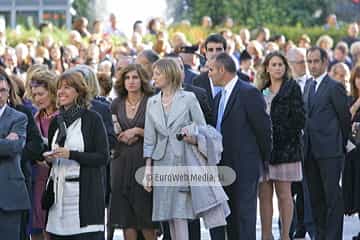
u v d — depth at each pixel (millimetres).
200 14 76062
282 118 27078
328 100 27875
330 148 27781
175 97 24484
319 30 65562
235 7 75688
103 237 23672
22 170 23750
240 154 25672
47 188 22453
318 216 28391
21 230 23906
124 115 25547
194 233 26078
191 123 24484
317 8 77250
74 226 22219
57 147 22312
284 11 76375
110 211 25547
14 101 23375
